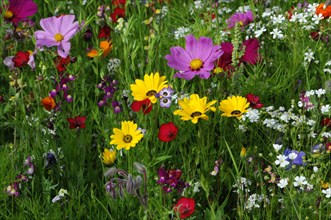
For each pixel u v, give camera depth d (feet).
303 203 2.63
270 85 3.21
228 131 2.93
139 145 2.76
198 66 2.91
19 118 3.18
